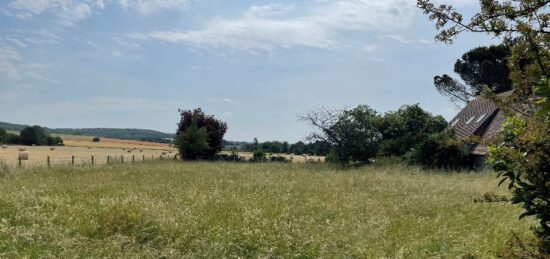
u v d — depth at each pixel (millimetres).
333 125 33594
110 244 7723
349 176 21094
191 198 12297
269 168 27188
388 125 37344
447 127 36562
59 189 14297
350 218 10047
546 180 3594
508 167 3799
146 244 8055
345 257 7414
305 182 18250
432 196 13906
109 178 18609
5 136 81250
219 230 8555
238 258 7426
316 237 8359
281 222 9117
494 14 3639
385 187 16609
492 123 30000
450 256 7273
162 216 9438
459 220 9859
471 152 25188
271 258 7480
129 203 10883
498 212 10203
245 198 12750
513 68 3859
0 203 10805
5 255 6980
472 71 46188
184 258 7383
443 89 48562
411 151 28250
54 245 7699
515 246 4109
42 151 57531
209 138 41469
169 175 20422
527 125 3688
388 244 7941
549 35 3609
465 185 16734
